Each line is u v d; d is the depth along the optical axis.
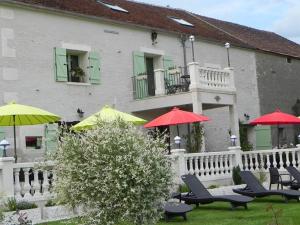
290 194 13.16
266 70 28.20
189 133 18.95
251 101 26.75
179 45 23.05
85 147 7.65
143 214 7.52
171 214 10.81
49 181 12.09
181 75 21.02
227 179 16.78
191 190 12.59
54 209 11.60
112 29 20.36
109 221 7.54
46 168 8.95
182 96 19.39
